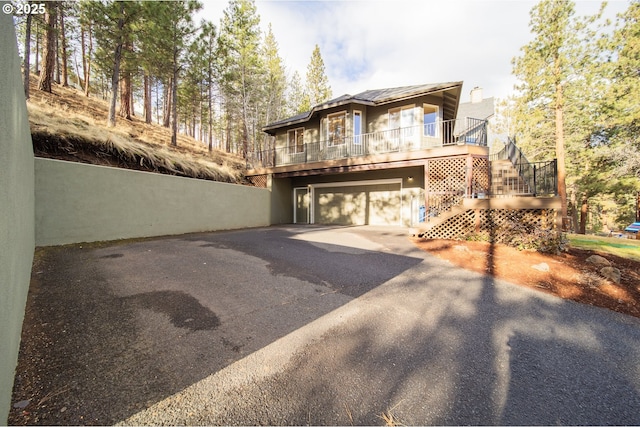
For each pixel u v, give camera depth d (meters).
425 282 4.46
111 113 12.06
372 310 3.44
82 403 1.82
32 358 2.24
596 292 4.11
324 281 4.48
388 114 12.30
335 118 13.12
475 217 7.38
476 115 16.36
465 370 2.30
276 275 4.74
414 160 9.44
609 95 11.66
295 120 14.51
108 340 2.59
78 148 7.28
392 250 6.75
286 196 15.00
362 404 1.90
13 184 2.11
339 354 2.49
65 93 14.98
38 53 17.84
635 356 2.58
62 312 3.05
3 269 1.61
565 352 2.61
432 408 1.88
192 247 6.60
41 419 1.67
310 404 1.89
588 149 13.88
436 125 11.73
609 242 8.61
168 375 2.14
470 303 3.68
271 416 1.78
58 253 5.29
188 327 2.90
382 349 2.58
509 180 9.51
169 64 14.65
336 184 14.20
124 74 13.86
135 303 3.40
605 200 20.23
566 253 6.21
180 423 1.71
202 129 28.84
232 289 4.03
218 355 2.43
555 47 11.88
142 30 11.35
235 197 11.16
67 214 6.02
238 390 2.01
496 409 1.88
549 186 7.97
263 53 22.20
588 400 2.00
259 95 22.17
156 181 8.05
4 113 1.77
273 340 2.70
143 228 7.66
